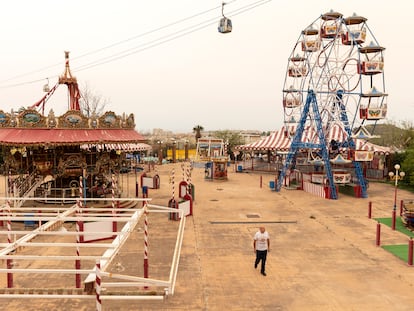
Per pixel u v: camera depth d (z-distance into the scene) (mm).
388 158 33312
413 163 28281
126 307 9047
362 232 16234
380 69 24438
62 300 9328
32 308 8961
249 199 24281
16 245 8750
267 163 41875
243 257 12906
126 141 20234
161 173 39031
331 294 9992
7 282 10109
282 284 10633
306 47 29422
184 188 23422
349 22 26344
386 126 45969
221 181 33031
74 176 20625
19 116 18391
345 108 28141
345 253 13383
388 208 21391
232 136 64188
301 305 9352
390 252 13477
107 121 20391
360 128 24828
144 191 23516
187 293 9945
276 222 18016
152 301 9359
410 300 9633
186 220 18281
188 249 13688
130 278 8656
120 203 20562
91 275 9398
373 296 9867
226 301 9523
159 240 14609
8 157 19422
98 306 7719
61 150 19797
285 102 32844
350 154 24375
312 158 32438
